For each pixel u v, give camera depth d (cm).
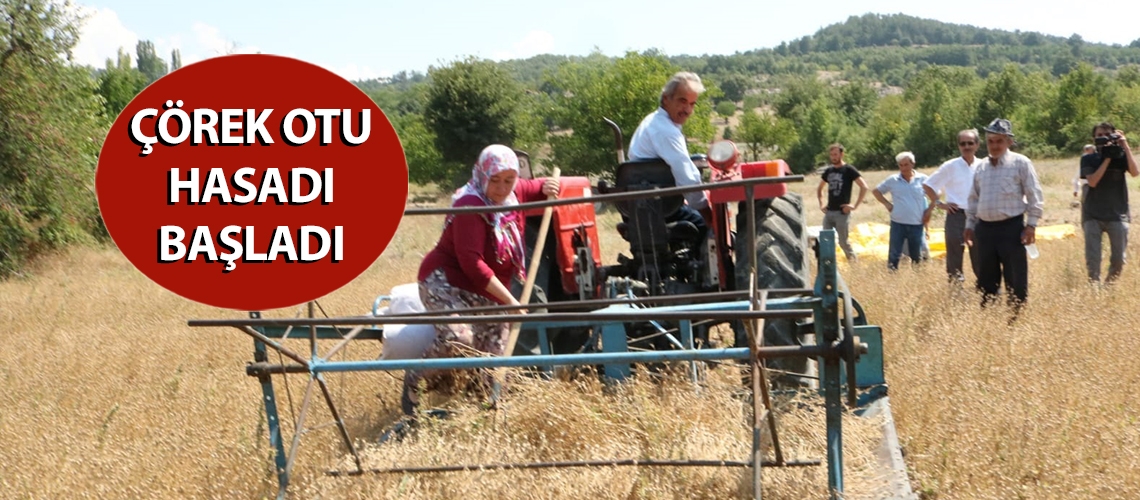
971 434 457
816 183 4809
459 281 510
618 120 5391
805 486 400
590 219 642
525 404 461
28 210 1966
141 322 1027
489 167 479
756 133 7925
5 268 1853
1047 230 1521
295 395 599
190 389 636
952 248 1016
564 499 394
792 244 583
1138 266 1021
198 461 455
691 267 614
